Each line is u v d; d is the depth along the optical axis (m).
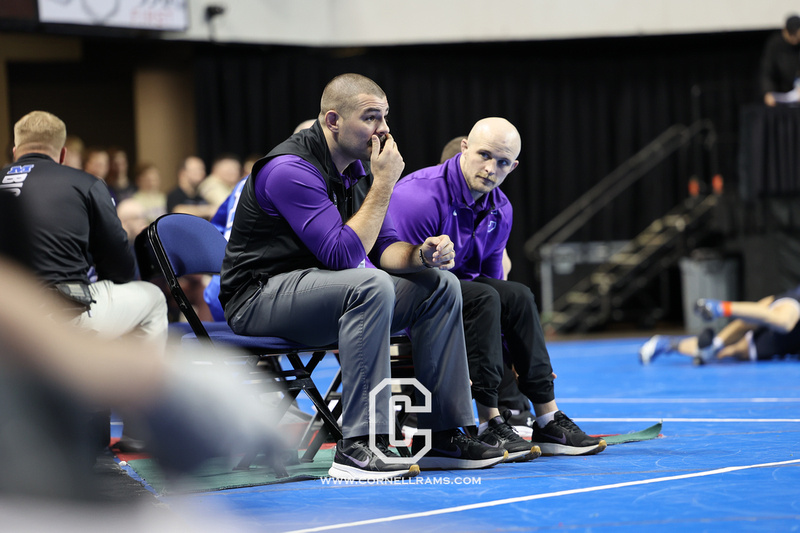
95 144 16.92
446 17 15.83
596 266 17.11
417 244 4.35
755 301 14.51
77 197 4.50
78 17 12.91
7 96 16.31
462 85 17.00
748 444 4.43
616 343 14.00
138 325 4.79
